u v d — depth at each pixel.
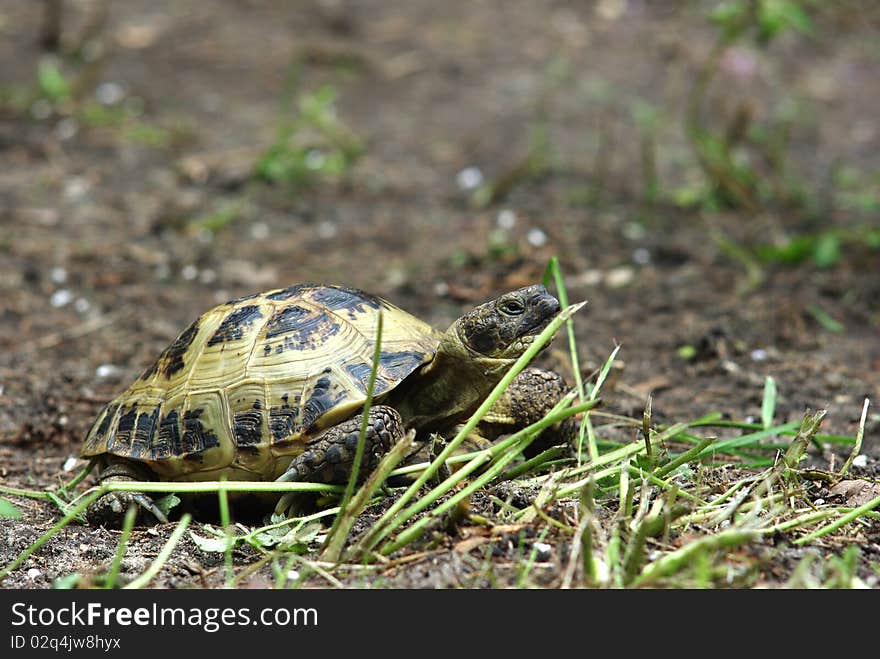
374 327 6.18
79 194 14.12
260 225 13.59
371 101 18.66
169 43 20.52
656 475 5.91
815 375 8.95
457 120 17.81
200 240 13.01
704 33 21.81
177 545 5.82
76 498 6.55
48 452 7.96
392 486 6.06
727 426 7.34
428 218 13.75
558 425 6.49
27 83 17.52
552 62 20.53
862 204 13.66
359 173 15.45
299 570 5.30
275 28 21.75
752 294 11.01
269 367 6.00
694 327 10.05
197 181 14.88
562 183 14.98
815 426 5.81
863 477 6.34
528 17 23.08
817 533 5.24
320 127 16.23
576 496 5.78
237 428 5.91
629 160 16.03
